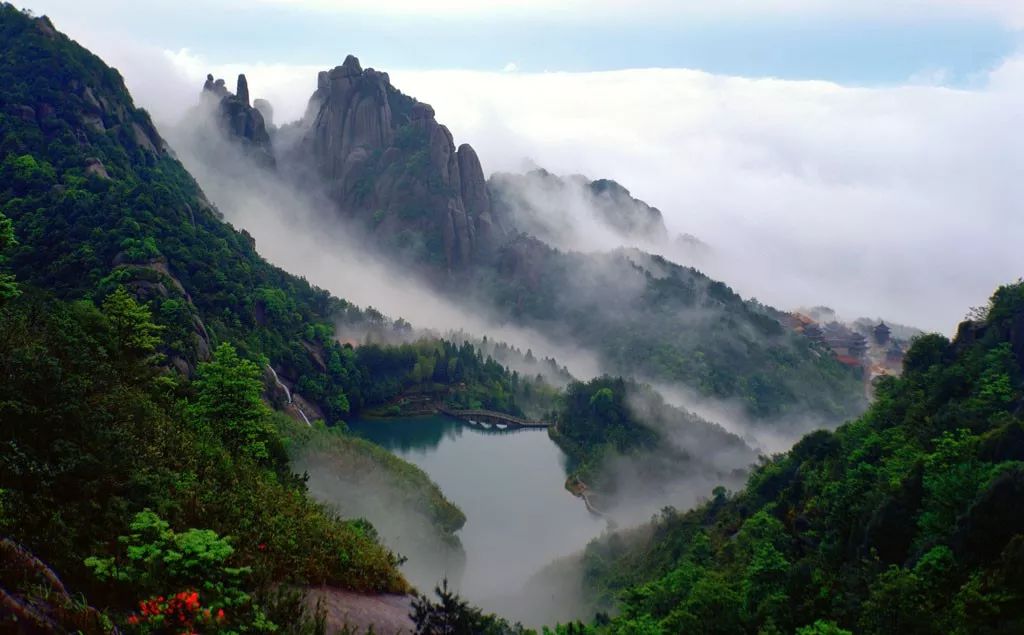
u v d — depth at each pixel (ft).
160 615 59.98
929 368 235.20
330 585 95.04
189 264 455.63
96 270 366.02
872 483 179.93
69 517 70.85
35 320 116.78
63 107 513.86
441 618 86.22
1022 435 147.95
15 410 77.25
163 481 90.02
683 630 140.46
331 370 569.64
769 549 154.71
